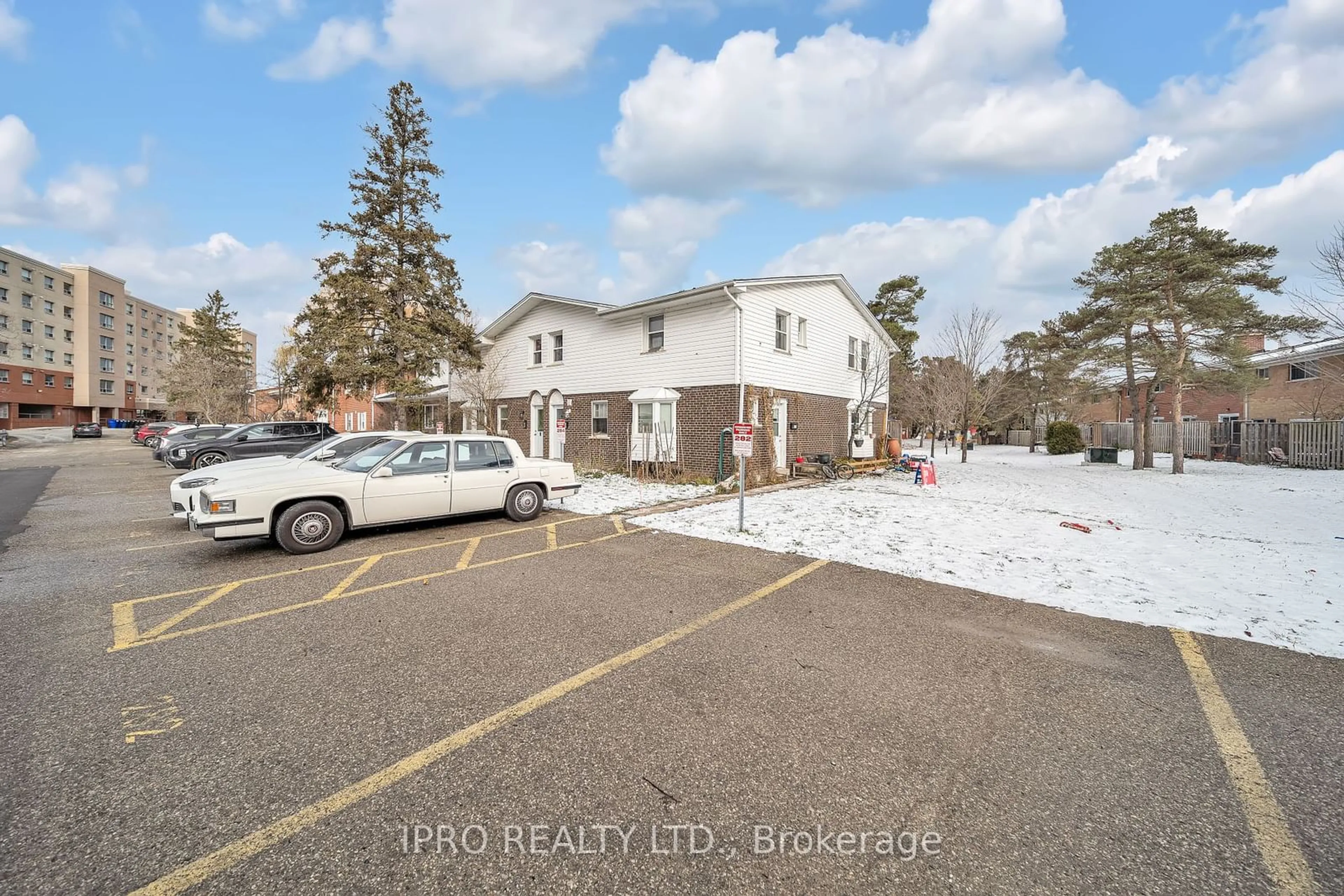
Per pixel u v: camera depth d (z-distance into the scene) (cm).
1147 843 213
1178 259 1627
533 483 896
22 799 236
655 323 1583
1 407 4850
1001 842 214
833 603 501
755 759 267
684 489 1291
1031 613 477
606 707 316
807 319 1661
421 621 454
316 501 693
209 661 378
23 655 386
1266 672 363
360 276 1788
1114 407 3584
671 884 195
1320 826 222
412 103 1872
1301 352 2158
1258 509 1018
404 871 200
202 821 224
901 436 4047
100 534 790
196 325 4328
